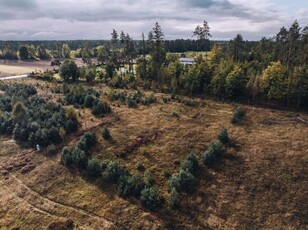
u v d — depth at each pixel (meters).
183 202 35.31
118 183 38.16
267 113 55.84
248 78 63.72
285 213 32.97
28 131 51.62
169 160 43.03
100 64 126.25
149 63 86.12
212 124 53.00
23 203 36.78
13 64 141.75
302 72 55.94
